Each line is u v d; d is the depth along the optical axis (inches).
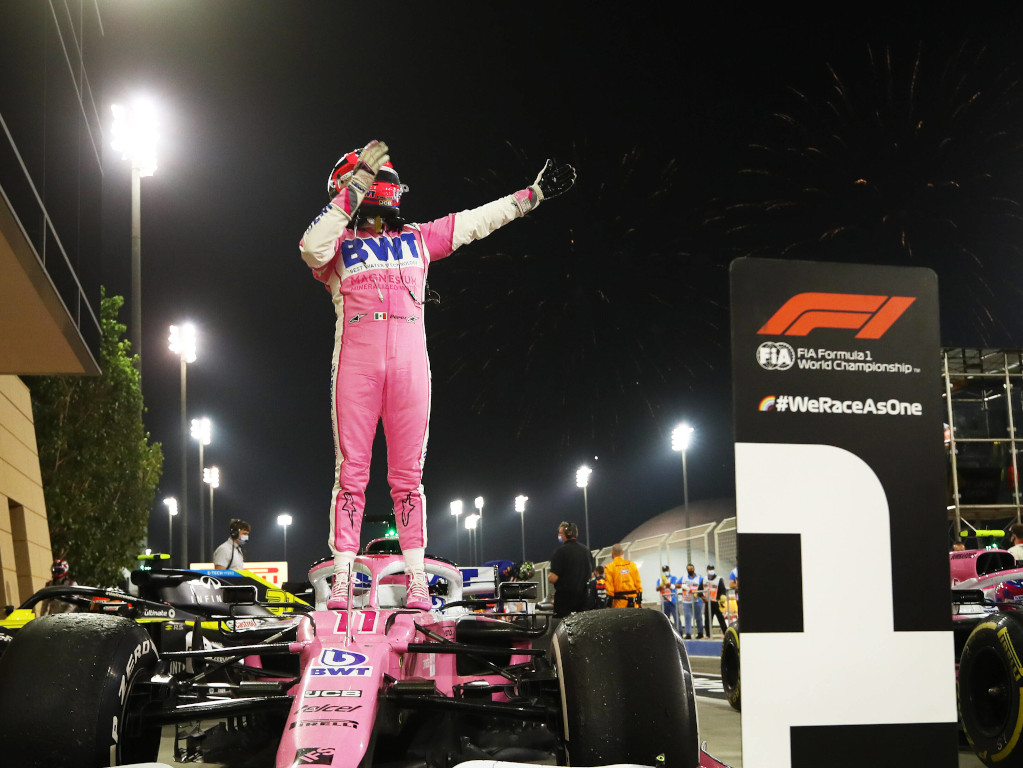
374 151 173.3
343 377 177.9
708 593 826.8
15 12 381.7
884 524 106.0
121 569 873.5
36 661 127.2
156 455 917.2
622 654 132.3
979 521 903.1
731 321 105.7
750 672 101.2
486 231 188.7
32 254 390.6
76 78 510.3
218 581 319.3
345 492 175.6
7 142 361.1
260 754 211.8
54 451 853.2
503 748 196.9
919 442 108.2
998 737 188.2
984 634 195.0
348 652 137.5
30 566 760.3
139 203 854.5
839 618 103.7
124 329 907.4
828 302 107.7
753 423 104.6
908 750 103.0
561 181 191.3
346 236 182.1
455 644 153.0
